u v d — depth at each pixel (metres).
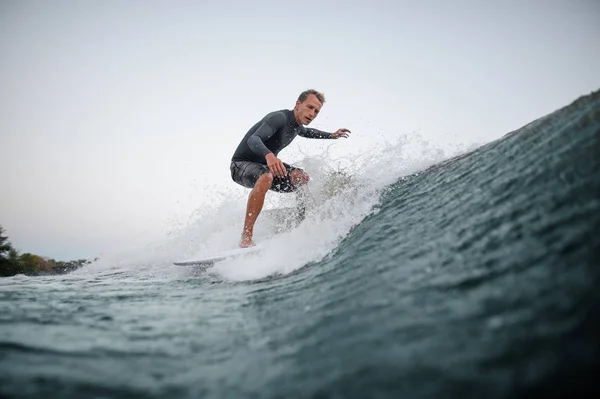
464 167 2.72
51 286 2.90
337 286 1.73
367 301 1.39
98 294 2.35
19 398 0.85
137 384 0.93
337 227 2.91
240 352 1.14
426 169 3.42
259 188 3.26
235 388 0.90
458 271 1.39
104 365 1.06
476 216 1.82
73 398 0.86
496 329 0.96
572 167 1.64
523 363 0.82
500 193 1.88
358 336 1.12
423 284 1.39
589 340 0.83
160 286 2.68
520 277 1.18
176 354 1.15
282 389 0.88
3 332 1.39
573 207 1.40
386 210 2.82
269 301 1.79
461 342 0.95
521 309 1.02
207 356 1.12
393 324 1.14
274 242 3.05
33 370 1.02
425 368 0.87
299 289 1.92
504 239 1.47
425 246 1.79
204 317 1.60
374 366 0.92
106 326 1.48
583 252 1.15
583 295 0.98
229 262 3.01
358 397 0.80
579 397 0.70
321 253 2.64
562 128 2.02
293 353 1.08
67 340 1.29
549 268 1.16
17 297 2.25
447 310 1.14
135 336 1.34
